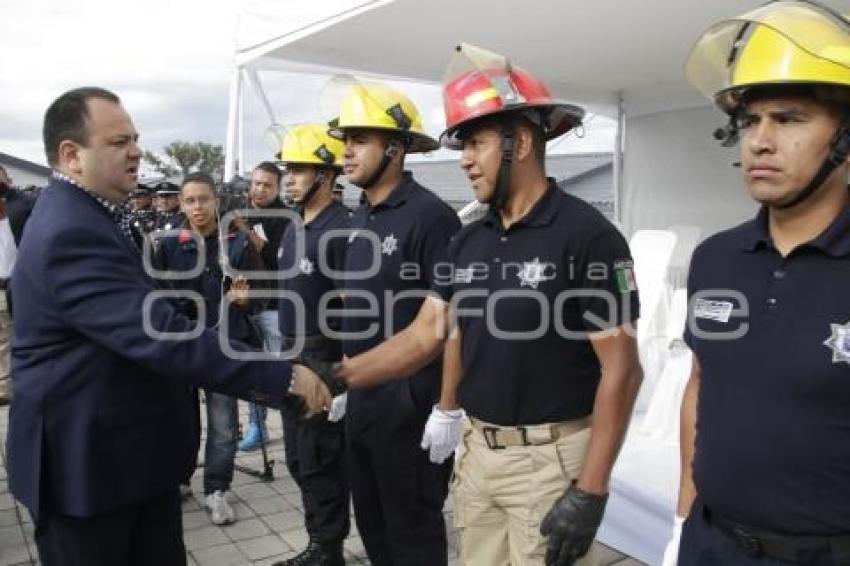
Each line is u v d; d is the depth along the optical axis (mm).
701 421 1489
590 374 1900
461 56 1973
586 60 5070
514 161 1909
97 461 1931
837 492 1271
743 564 1383
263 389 2068
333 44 4590
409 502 2709
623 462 3359
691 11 3814
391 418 2646
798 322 1312
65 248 1851
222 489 3836
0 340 5340
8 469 2023
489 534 2072
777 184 1315
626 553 3322
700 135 6105
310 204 3408
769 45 1289
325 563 3232
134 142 2027
